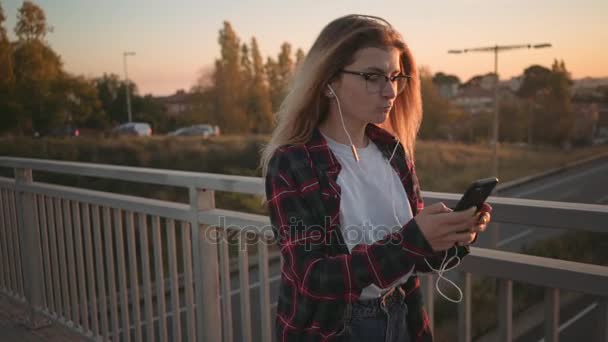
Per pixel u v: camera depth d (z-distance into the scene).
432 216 0.70
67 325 2.39
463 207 0.74
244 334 1.57
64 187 2.28
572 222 0.94
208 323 1.67
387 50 0.83
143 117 54.97
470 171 35.12
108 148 23.91
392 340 0.88
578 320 7.47
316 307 0.79
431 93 51.00
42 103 29.88
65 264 2.36
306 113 0.87
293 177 0.81
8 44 28.97
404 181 0.97
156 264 1.82
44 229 2.47
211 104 48.34
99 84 53.06
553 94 54.34
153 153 24.30
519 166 39.38
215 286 1.68
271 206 0.81
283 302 0.85
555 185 32.81
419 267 0.93
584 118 57.75
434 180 31.83
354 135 0.92
